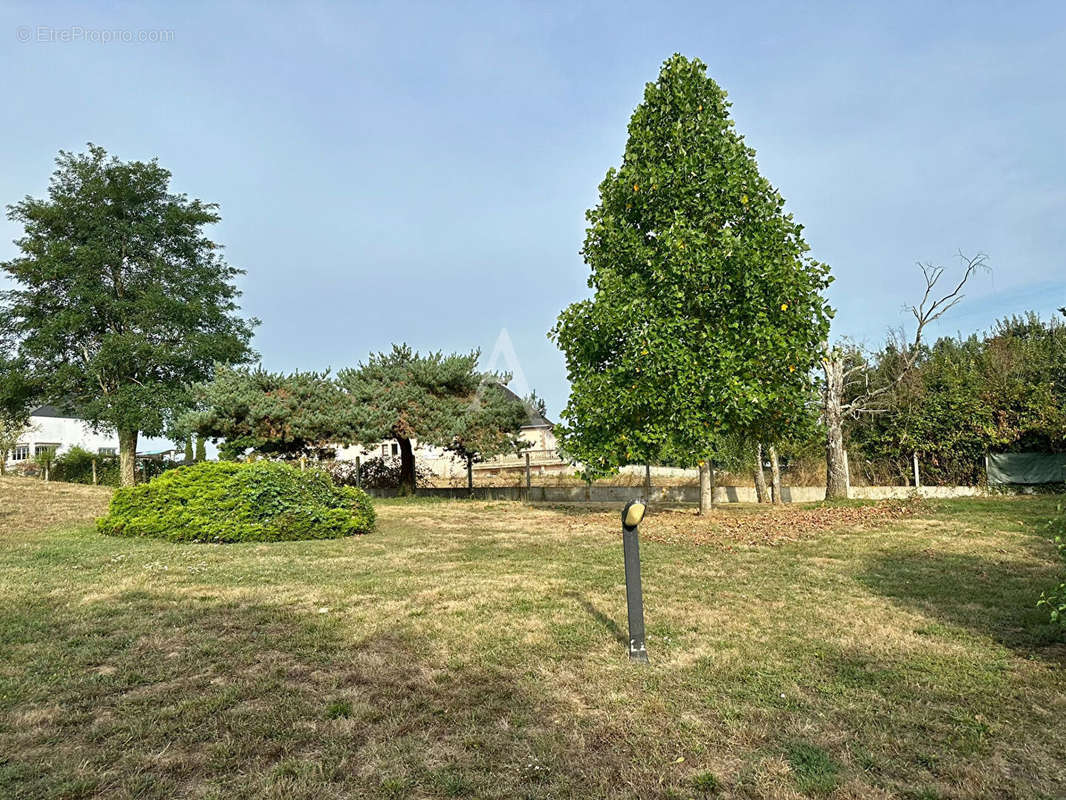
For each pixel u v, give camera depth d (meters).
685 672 4.20
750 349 11.92
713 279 12.03
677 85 13.19
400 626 5.25
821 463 21.17
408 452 22.48
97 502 17.77
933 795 2.72
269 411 18.72
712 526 12.14
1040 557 8.19
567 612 5.70
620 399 12.35
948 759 3.03
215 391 19.16
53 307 23.19
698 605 5.96
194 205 25.89
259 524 10.54
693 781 2.87
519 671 4.23
